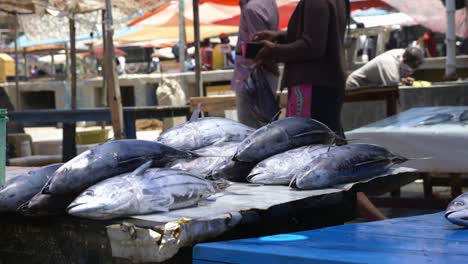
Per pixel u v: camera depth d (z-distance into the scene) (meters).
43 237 3.05
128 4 10.30
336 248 2.29
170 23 18.48
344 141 3.98
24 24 13.09
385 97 7.60
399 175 3.76
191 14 18.33
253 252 2.24
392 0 14.43
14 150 9.51
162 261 2.62
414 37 23.64
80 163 3.01
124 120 7.54
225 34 22.03
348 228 2.75
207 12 16.88
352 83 8.90
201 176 3.36
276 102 6.12
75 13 10.22
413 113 6.50
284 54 4.89
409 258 2.12
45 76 26.66
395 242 2.42
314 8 4.81
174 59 28.44
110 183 2.84
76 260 2.91
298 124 3.74
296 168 3.48
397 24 18.84
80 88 22.67
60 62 29.42
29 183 3.18
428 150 5.72
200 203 3.05
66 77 24.14
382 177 3.64
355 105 9.62
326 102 4.93
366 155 3.58
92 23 12.41
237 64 6.31
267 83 6.05
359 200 4.42
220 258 2.31
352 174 3.50
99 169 3.02
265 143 3.61
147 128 18.56
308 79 4.91
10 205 3.13
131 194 2.78
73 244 2.92
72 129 8.25
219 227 2.76
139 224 2.66
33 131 19.66
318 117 4.93
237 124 4.11
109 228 2.74
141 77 21.45
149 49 31.05
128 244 2.69
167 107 7.72
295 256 2.15
